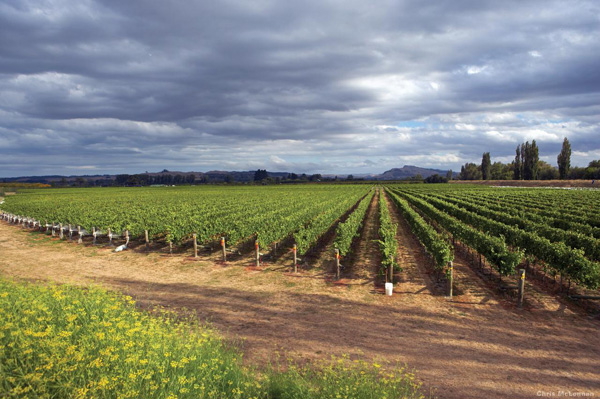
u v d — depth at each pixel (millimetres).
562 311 9797
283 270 14523
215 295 11258
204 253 18406
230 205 37969
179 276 13742
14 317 5484
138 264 15953
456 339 7938
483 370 6559
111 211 30484
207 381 4914
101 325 5633
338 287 12055
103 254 18422
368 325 8742
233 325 8727
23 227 30656
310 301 10609
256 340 7828
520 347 7551
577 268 10586
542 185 97625
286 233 19875
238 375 5305
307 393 5000
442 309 9906
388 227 19719
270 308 10008
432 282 12617
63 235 25297
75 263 16250
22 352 4422
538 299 10789
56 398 4082
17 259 17266
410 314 9516
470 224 24484
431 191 71625
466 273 13992
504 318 9258
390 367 6590
